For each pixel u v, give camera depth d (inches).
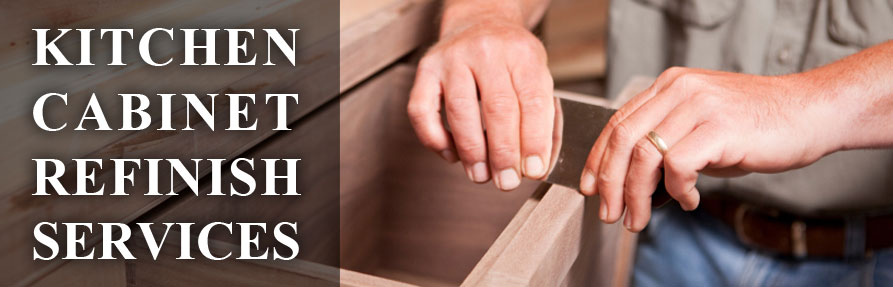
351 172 42.4
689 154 32.6
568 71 87.1
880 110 34.4
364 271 45.2
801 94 34.3
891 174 43.8
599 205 36.1
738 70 47.3
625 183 33.7
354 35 40.1
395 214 45.0
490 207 43.9
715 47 47.7
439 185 44.3
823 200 44.8
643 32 49.7
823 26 44.9
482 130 35.7
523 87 35.9
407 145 43.8
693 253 48.3
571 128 36.1
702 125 33.3
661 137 33.1
